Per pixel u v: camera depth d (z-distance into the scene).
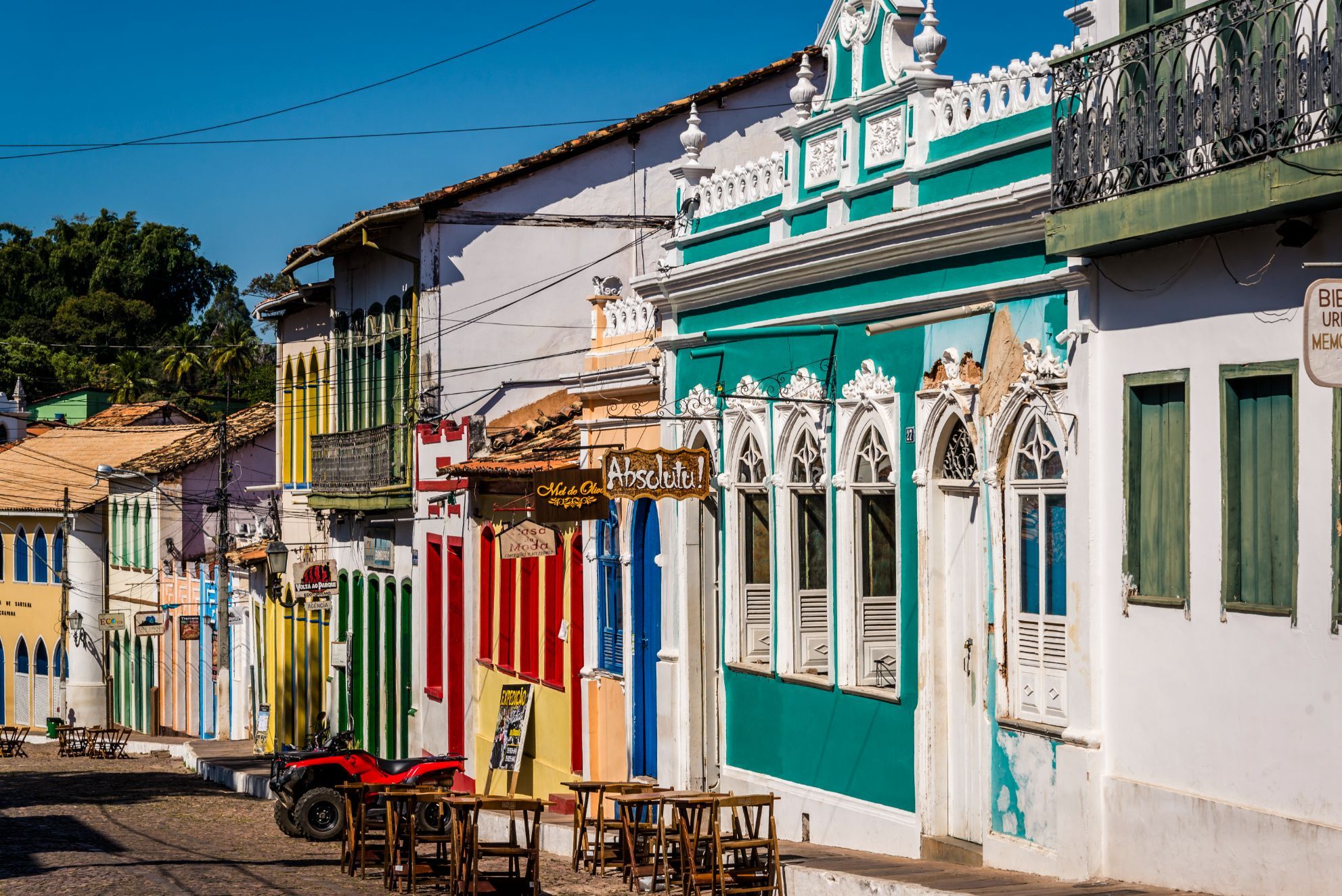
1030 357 12.82
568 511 17.67
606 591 21.16
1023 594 13.09
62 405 72.12
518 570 24.27
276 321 38.38
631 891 13.70
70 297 87.25
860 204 15.49
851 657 15.56
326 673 34.47
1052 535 12.76
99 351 84.94
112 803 25.59
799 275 16.22
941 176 14.25
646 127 27.39
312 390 36.03
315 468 33.38
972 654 13.84
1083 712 12.14
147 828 21.08
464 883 13.72
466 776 25.83
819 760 16.05
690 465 16.31
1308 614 10.26
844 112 15.70
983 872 12.86
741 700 17.67
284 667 37.34
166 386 81.12
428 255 27.11
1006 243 13.20
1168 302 11.48
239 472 48.91
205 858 17.03
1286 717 10.41
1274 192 10.00
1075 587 12.23
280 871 15.96
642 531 20.02
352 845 16.02
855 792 15.37
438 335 27.11
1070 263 12.20
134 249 90.00
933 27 14.62
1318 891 10.02
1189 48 11.05
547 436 24.50
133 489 50.91
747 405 17.39
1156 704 11.55
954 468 14.11
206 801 26.64
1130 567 11.84
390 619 30.64
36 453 57.56
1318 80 9.77
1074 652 12.23
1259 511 10.79
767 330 16.78
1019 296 13.02
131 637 51.16
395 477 28.94
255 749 38.38
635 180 27.59
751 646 17.81
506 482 23.33
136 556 50.97
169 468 48.12
